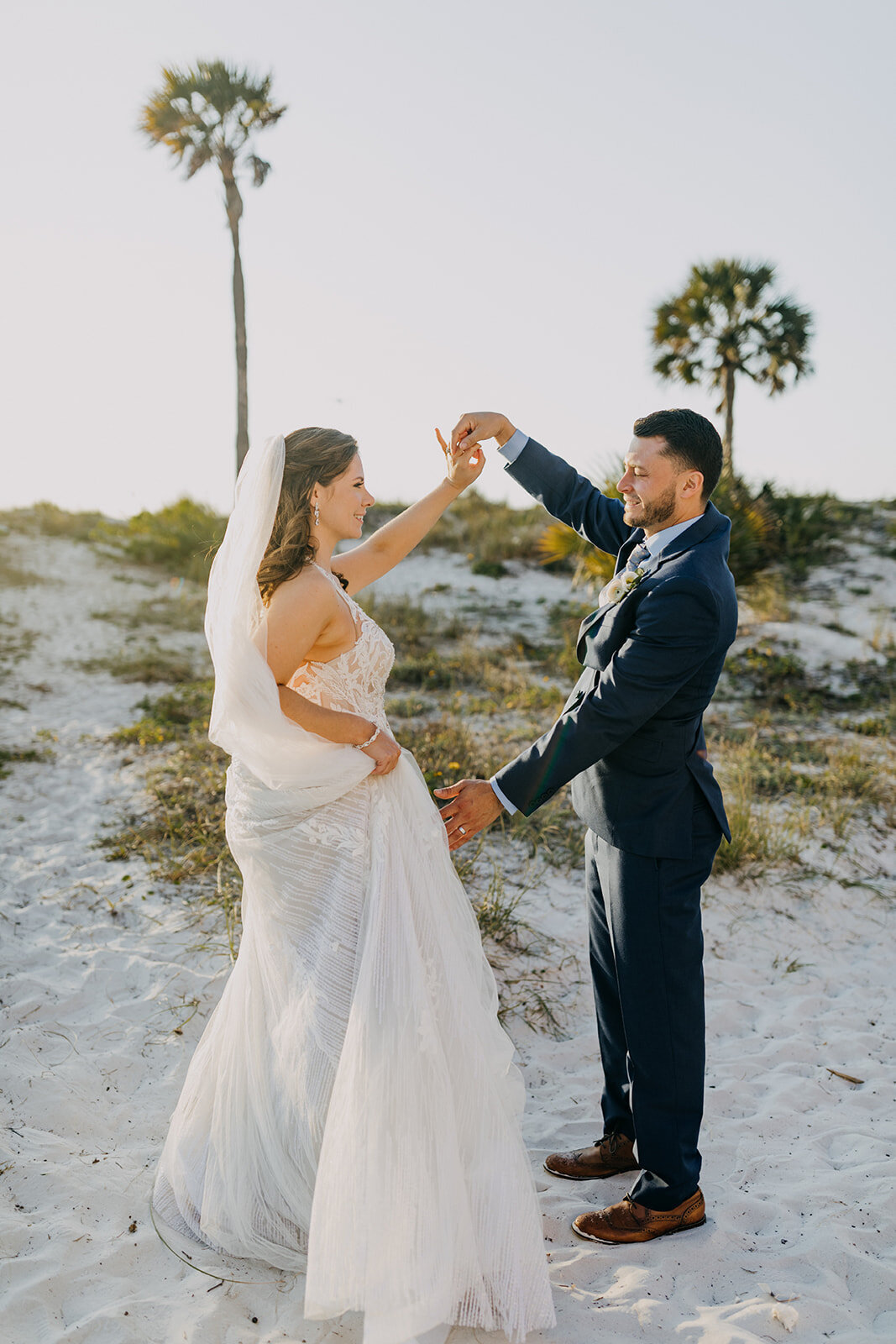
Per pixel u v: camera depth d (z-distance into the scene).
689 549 2.49
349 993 2.24
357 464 2.42
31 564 15.01
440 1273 2.00
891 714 8.72
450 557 15.80
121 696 8.94
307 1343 2.07
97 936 4.17
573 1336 2.14
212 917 4.31
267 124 17.52
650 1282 2.32
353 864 2.29
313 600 2.28
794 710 8.96
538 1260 2.16
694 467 2.47
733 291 15.31
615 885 2.52
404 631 11.76
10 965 3.87
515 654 11.05
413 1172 2.04
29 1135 2.80
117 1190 2.60
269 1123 2.31
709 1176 2.86
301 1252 2.30
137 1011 3.56
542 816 5.62
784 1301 2.25
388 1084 2.09
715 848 2.57
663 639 2.34
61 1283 2.25
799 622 11.92
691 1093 2.50
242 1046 2.39
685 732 2.47
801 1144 3.02
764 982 4.29
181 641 11.50
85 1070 3.16
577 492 3.04
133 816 5.66
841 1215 2.61
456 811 2.46
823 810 6.12
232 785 2.45
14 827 5.50
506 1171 2.20
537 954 4.24
